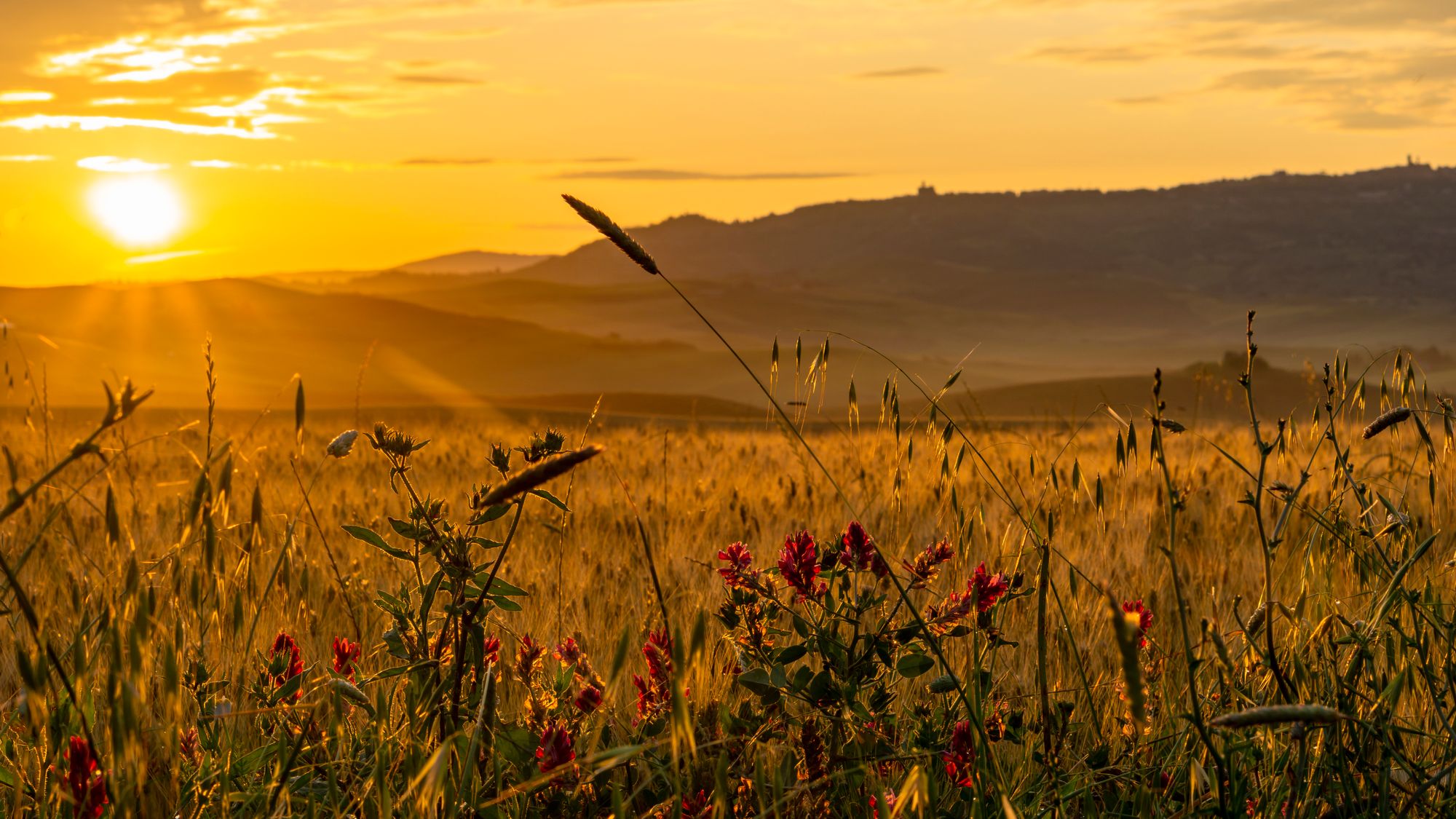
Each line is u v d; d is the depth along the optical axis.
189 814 2.65
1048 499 4.52
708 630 3.61
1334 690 2.82
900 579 3.67
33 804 2.37
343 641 3.28
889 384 3.17
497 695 3.51
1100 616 4.05
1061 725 3.05
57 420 10.30
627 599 4.73
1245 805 2.55
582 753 2.78
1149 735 3.06
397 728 2.74
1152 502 6.54
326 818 2.59
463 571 2.76
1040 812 2.64
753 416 76.00
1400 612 3.34
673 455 11.51
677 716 1.68
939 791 2.88
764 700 2.88
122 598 2.14
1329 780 2.73
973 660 3.10
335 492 7.91
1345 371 3.17
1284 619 3.55
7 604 3.73
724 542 6.07
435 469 10.23
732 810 2.62
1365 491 3.30
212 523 2.17
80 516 5.21
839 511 6.27
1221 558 5.29
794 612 3.03
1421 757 3.01
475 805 2.32
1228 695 2.86
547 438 2.73
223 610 3.13
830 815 2.68
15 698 3.17
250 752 2.95
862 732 2.84
